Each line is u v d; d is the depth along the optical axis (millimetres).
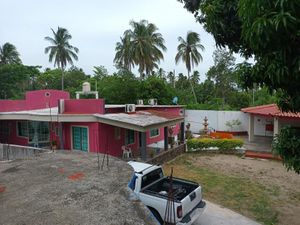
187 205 7066
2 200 3152
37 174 4047
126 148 16750
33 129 18844
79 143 16203
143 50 37281
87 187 3488
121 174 4035
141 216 2807
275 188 12023
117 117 15273
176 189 7789
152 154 16734
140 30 37906
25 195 3273
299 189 11961
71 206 2965
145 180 7852
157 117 17078
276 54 3633
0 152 13836
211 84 46406
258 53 4039
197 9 7445
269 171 14852
